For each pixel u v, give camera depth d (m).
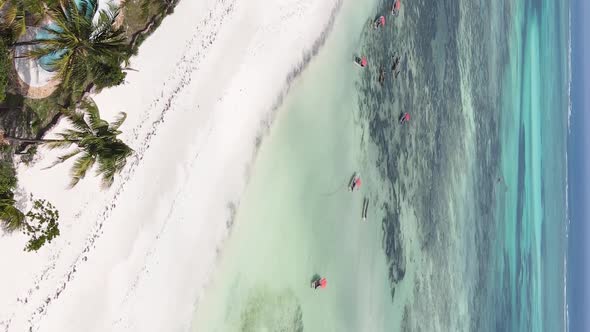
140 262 27.94
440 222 52.09
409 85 48.56
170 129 29.98
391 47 46.22
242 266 32.50
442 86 54.66
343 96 40.78
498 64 71.62
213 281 30.80
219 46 32.84
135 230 27.94
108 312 26.50
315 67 38.78
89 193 26.47
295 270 35.72
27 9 22.30
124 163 26.08
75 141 24.28
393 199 45.03
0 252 23.44
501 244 67.19
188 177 30.38
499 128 70.50
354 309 40.00
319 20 39.31
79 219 26.05
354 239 40.56
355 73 42.00
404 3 48.19
